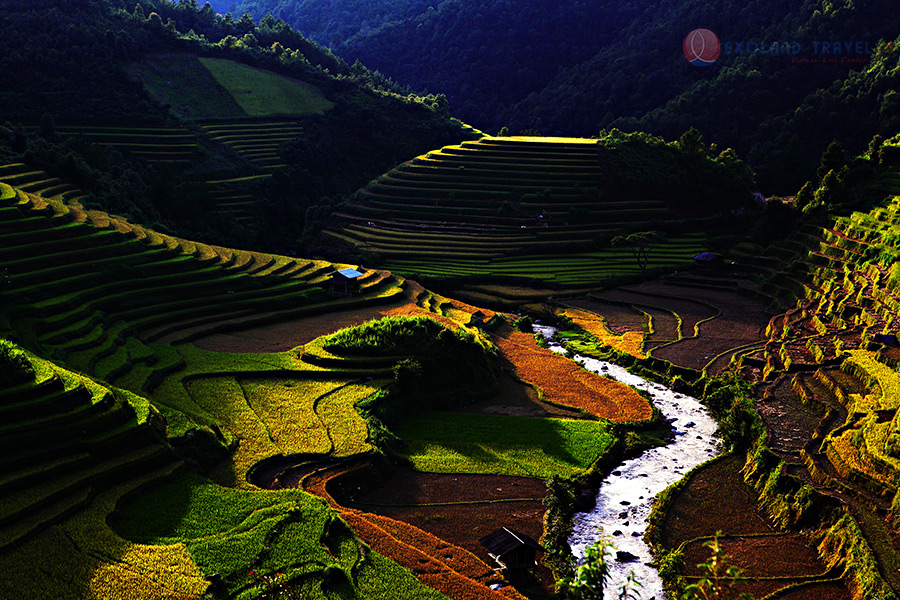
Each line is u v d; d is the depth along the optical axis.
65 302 63.88
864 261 82.44
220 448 45.53
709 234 123.38
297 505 38.59
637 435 55.25
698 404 62.19
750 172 141.75
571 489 45.94
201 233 114.12
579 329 85.19
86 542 33.88
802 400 56.81
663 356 71.31
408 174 137.50
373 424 52.12
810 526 41.19
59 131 121.06
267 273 86.69
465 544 39.66
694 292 97.19
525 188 130.75
